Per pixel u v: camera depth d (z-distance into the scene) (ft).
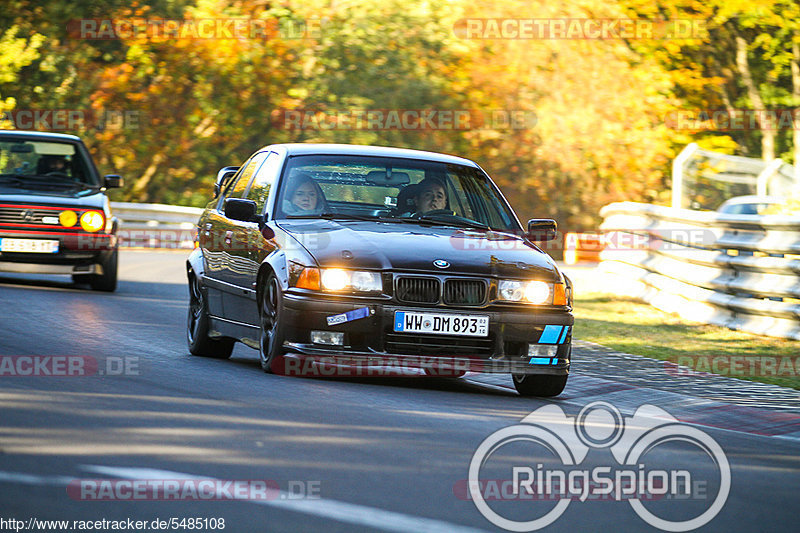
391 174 91.71
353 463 54.85
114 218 152.35
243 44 319.06
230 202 88.17
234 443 57.41
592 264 255.70
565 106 323.57
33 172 155.43
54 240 146.10
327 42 321.32
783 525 49.14
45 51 316.81
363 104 317.01
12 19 316.40
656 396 86.69
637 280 166.61
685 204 231.30
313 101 322.75
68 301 131.75
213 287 95.50
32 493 46.37
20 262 145.38
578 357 106.22
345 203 88.94
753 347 117.60
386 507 47.21
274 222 86.69
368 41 323.16
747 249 131.85
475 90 318.45
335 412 68.18
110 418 62.18
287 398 72.28
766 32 387.75
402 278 79.25
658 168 337.72
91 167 160.35
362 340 78.89
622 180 325.42
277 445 57.67
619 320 140.97
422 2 326.03
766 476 58.90
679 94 383.45
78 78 320.09
